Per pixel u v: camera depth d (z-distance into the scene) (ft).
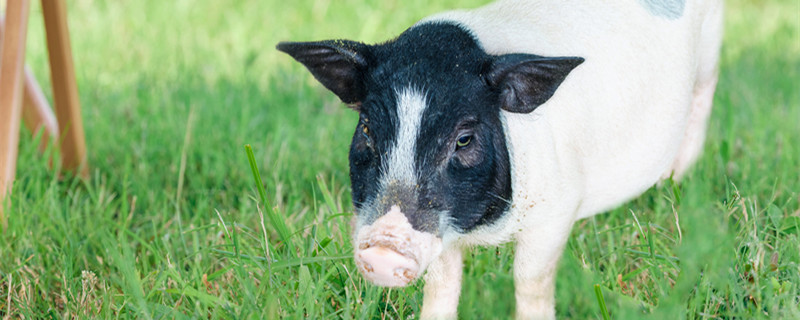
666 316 6.16
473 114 6.10
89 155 8.00
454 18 6.35
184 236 7.05
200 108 8.52
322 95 8.97
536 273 6.44
